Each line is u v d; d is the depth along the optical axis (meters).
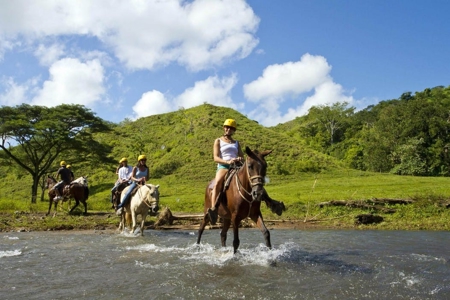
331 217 16.92
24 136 33.31
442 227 14.73
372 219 15.85
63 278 6.25
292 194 26.23
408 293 5.43
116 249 9.13
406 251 8.88
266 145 55.69
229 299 5.16
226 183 7.92
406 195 22.50
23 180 50.56
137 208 12.01
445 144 60.72
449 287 5.71
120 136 61.88
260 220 7.85
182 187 38.59
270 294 5.36
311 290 5.54
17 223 14.81
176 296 5.28
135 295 5.34
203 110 67.19
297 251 8.77
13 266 7.15
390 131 66.81
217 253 8.50
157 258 7.89
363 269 6.86
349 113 93.00
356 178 41.72
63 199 18.58
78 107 35.12
